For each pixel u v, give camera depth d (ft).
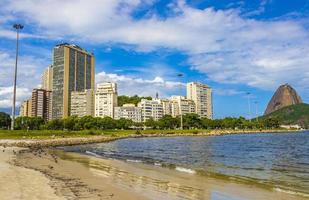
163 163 152.76
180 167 134.51
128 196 68.64
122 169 122.42
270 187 86.02
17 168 100.99
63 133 451.53
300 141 419.95
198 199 70.08
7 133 375.45
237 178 102.63
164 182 91.81
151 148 284.61
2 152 183.93
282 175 111.86
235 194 76.02
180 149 270.87
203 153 225.97
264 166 142.10
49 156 172.55
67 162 145.28
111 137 471.21
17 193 61.72
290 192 79.10
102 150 257.14
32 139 323.98
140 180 94.58
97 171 113.50
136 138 545.85
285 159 178.60
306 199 71.26
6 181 74.69
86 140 373.40
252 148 283.59
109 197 65.87
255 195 75.20
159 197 70.08
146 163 150.51
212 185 88.12
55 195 61.67
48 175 90.99
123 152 235.40
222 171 122.21
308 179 102.22
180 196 72.33
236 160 171.83
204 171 120.98
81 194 66.23
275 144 351.67
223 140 464.65
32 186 69.97
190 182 92.84
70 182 82.02
